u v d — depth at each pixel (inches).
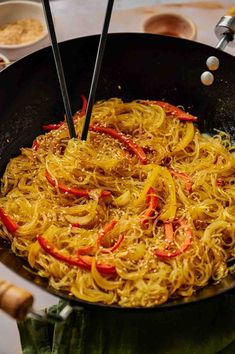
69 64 29.5
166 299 23.3
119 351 24.2
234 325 24.8
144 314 24.7
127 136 29.7
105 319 24.6
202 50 29.2
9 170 28.2
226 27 29.9
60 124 30.0
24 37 37.1
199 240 25.4
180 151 29.7
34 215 26.0
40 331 24.8
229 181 28.6
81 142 27.5
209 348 24.3
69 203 26.7
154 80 31.1
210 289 23.6
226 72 29.2
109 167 27.5
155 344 24.3
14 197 27.2
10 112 28.1
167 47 29.6
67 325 24.5
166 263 24.5
